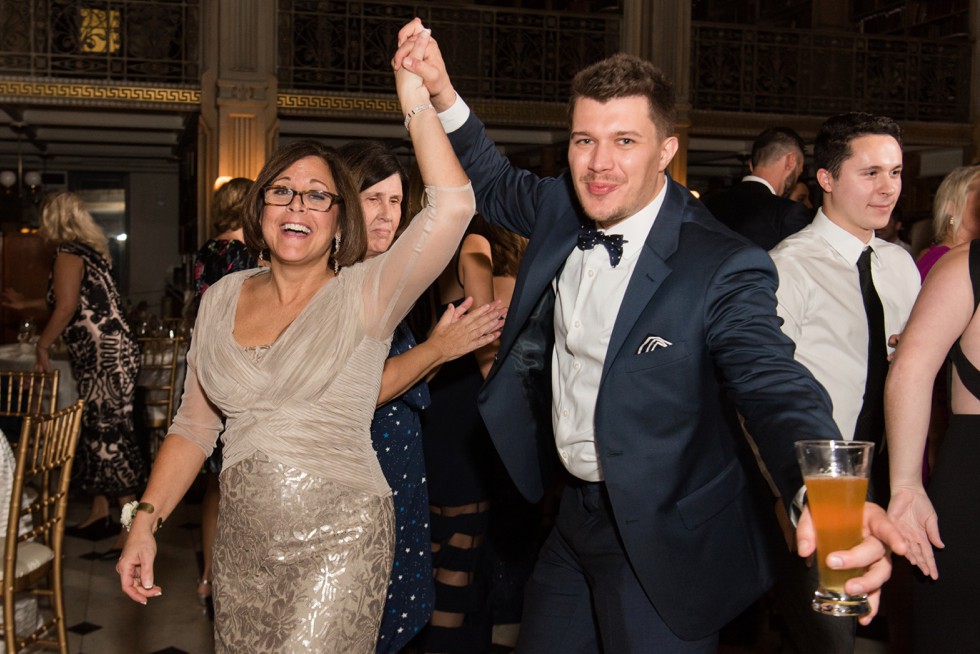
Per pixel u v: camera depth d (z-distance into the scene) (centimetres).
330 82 1146
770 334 179
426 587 267
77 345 538
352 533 201
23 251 1147
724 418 196
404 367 239
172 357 639
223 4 1009
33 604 368
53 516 357
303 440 200
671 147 199
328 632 196
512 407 225
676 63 1145
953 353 216
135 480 554
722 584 195
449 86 240
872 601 133
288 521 199
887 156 267
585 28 1200
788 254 278
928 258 342
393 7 1168
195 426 224
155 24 1077
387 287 205
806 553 136
